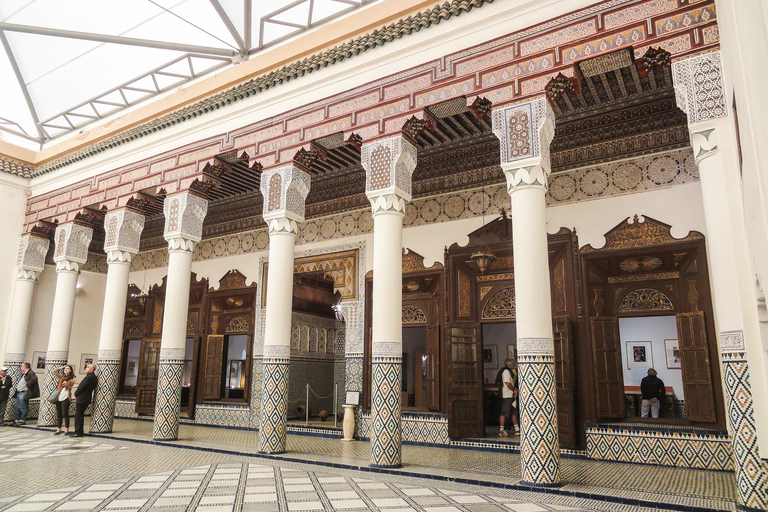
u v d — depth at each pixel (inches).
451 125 254.4
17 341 354.9
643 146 237.0
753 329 137.5
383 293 204.8
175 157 291.1
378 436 195.0
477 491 159.8
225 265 367.2
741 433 136.9
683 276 223.8
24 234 366.9
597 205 242.1
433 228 284.5
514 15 197.0
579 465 204.8
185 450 238.1
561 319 234.5
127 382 435.8
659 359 309.7
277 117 255.4
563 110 245.4
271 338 232.7
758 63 61.5
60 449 238.4
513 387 269.0
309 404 360.8
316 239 326.6
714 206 149.7
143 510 133.2
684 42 164.6
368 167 219.6
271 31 279.1
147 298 395.9
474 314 267.3
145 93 329.1
